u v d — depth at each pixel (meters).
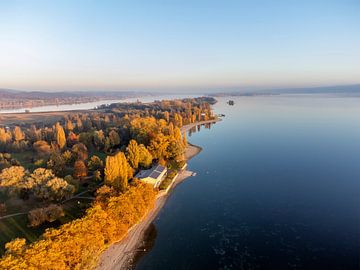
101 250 63.75
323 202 93.81
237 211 90.12
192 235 77.12
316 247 70.06
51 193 86.06
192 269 63.69
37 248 50.56
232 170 130.25
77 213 83.38
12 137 181.62
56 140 168.50
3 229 74.19
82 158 126.56
